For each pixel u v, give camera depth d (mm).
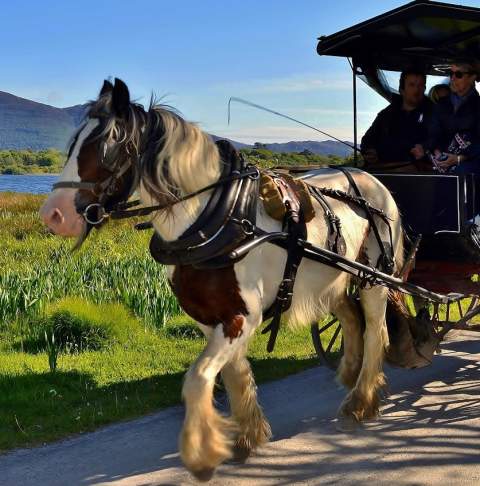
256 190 4203
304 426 5152
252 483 4152
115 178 3742
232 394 4441
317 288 4773
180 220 3910
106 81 3914
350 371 5613
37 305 8289
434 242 5762
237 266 3992
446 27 5984
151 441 4848
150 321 8273
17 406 5484
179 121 3926
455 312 9297
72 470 4352
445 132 6238
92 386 6082
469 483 4125
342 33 5977
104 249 13750
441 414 5395
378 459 4512
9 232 16906
